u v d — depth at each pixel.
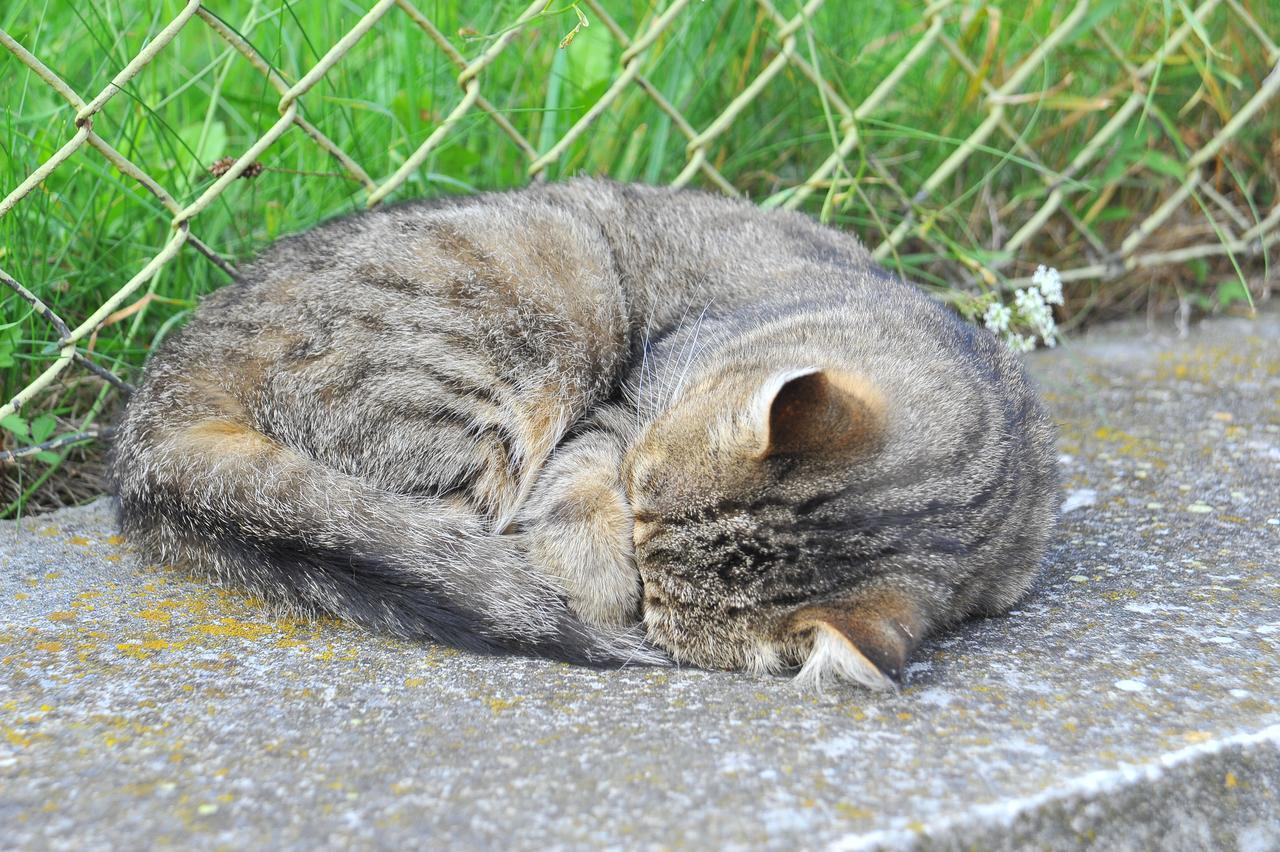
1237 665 1.29
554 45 1.59
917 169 1.66
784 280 1.47
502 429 1.41
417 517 1.37
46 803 1.21
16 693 1.26
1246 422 1.56
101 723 1.25
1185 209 1.76
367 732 1.25
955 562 1.33
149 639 1.31
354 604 1.34
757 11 1.61
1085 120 1.68
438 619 1.33
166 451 1.38
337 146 1.51
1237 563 1.39
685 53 1.58
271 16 1.48
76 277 1.47
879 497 1.32
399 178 1.49
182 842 1.19
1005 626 1.34
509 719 1.26
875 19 1.69
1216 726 1.26
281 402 1.39
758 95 1.62
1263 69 1.71
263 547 1.35
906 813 1.21
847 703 1.28
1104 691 1.28
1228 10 1.67
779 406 1.31
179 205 1.44
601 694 1.29
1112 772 1.23
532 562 1.38
